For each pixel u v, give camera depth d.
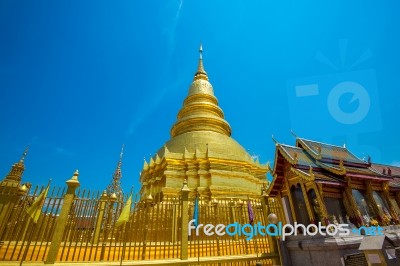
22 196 11.14
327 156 13.61
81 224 10.76
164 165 32.38
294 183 12.73
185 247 11.77
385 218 11.88
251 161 36.72
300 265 10.94
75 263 9.45
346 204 11.48
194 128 39.62
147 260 10.75
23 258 9.12
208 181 30.47
